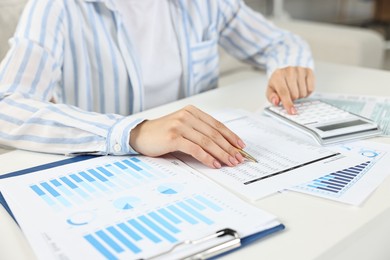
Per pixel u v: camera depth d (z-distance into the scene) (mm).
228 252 436
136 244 443
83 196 548
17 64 817
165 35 1078
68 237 462
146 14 1062
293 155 654
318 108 819
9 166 662
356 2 3580
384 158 640
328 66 1139
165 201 525
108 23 1012
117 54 1016
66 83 993
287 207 520
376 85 983
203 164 633
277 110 816
